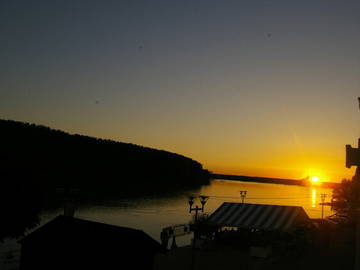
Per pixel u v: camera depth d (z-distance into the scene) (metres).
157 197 94.62
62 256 16.88
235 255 25.16
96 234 16.89
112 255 16.31
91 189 95.56
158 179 151.88
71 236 16.98
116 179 131.00
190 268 21.11
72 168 110.88
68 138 111.56
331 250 26.64
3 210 28.89
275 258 23.62
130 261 16.30
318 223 32.53
